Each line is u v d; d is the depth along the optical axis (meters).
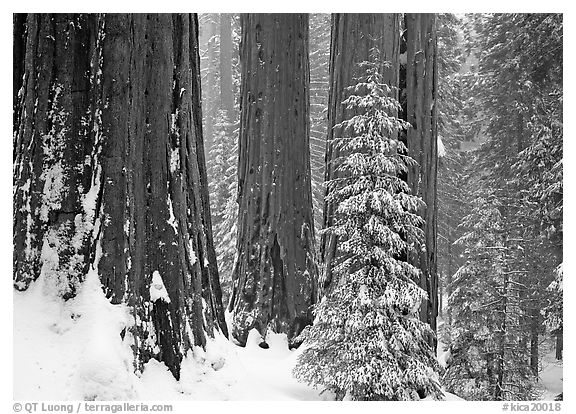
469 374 11.71
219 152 23.16
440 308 23.02
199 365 6.15
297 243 11.03
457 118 24.89
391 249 6.71
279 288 10.80
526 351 12.63
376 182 6.80
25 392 4.87
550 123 17.78
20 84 6.11
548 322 12.74
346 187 6.93
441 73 20.56
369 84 7.15
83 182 5.79
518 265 13.32
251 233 11.09
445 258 23.08
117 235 5.68
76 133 5.81
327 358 6.68
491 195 13.23
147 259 6.04
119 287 5.62
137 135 6.01
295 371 6.98
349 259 6.94
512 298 12.30
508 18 19.98
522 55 18.53
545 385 16.83
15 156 5.98
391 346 6.45
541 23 17.19
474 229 13.14
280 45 11.21
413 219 6.94
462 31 26.22
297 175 11.22
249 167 11.31
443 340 14.26
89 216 5.70
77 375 5.07
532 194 16.02
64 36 5.86
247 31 11.49
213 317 6.90
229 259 17.88
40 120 5.82
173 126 6.45
